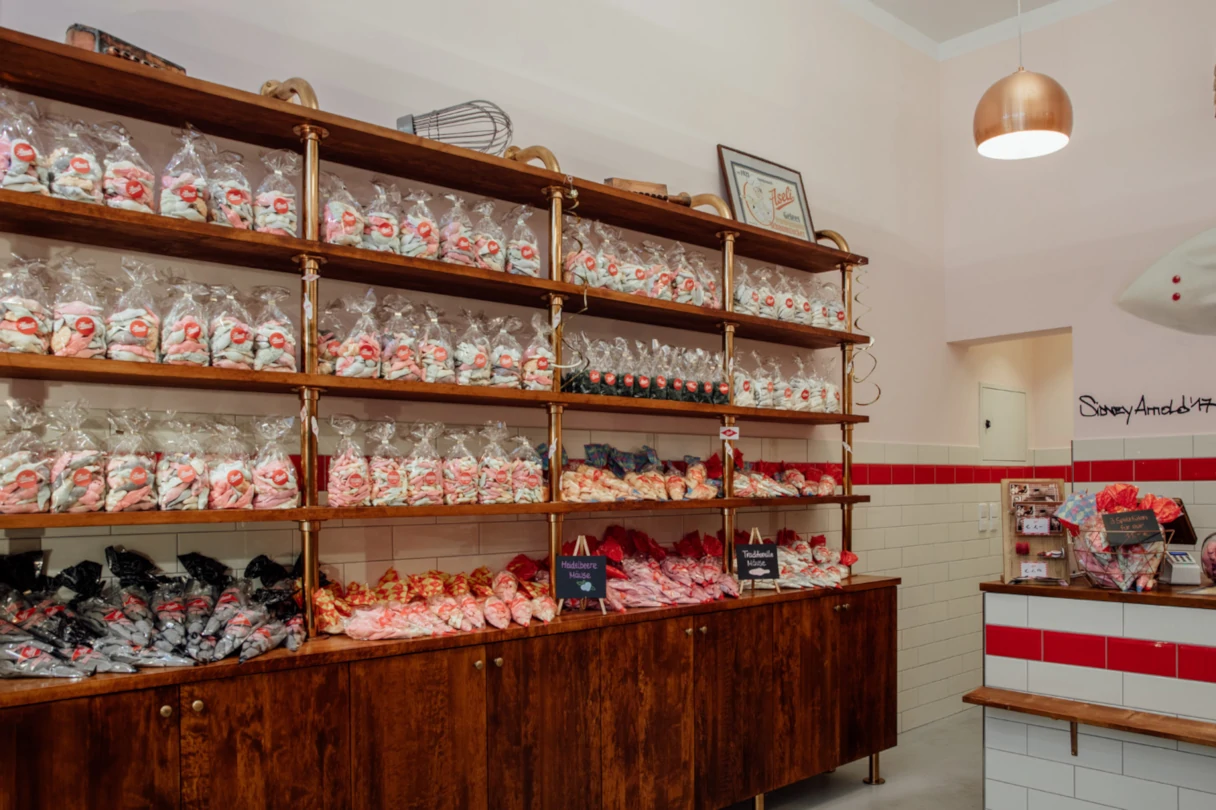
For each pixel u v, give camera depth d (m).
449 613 2.69
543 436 3.52
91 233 2.33
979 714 5.64
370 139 2.69
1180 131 4.93
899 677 5.20
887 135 5.46
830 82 5.07
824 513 4.75
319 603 2.50
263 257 2.60
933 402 5.69
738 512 4.26
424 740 2.53
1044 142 3.73
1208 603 3.11
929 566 5.52
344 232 2.63
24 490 2.04
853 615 4.01
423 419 3.12
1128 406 5.03
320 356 2.63
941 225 5.91
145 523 2.17
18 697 1.88
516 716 2.74
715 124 4.36
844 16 5.20
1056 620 3.50
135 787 2.03
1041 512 3.64
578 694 2.91
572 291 3.15
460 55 3.37
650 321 3.80
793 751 3.66
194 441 2.44
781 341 4.44
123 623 2.20
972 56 5.83
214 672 2.16
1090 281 5.23
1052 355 6.90
